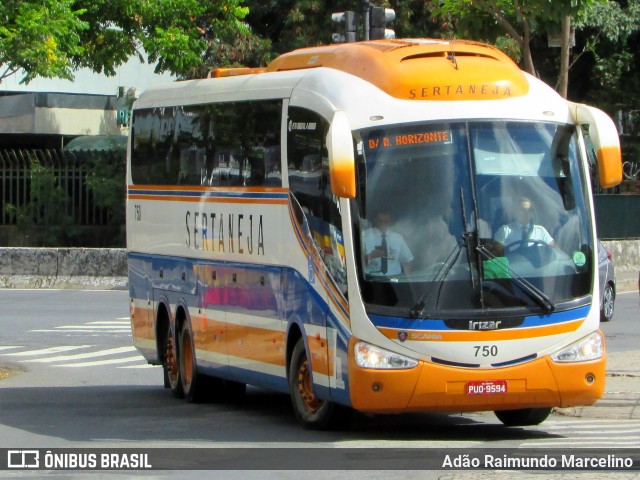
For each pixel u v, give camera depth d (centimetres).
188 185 1812
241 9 4275
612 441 1373
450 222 1326
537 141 1377
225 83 1711
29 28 3042
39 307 3272
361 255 1321
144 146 2006
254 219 1589
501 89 1386
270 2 4569
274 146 1540
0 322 2947
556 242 1354
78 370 2255
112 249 3869
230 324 1670
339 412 1441
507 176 1352
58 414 1680
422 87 1366
